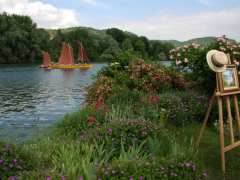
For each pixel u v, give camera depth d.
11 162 4.36
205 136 7.10
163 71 10.68
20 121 16.14
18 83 40.69
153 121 7.27
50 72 62.06
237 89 5.68
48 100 24.89
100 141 5.62
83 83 40.28
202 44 9.83
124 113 7.47
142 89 10.18
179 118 8.02
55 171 4.21
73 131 7.19
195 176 4.20
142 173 3.93
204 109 8.45
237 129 7.25
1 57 85.19
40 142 6.55
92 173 4.04
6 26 87.06
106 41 115.00
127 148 5.38
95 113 7.68
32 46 90.81
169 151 5.18
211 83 9.12
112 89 9.89
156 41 86.56
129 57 11.79
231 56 8.77
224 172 5.10
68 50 78.00
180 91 10.05
